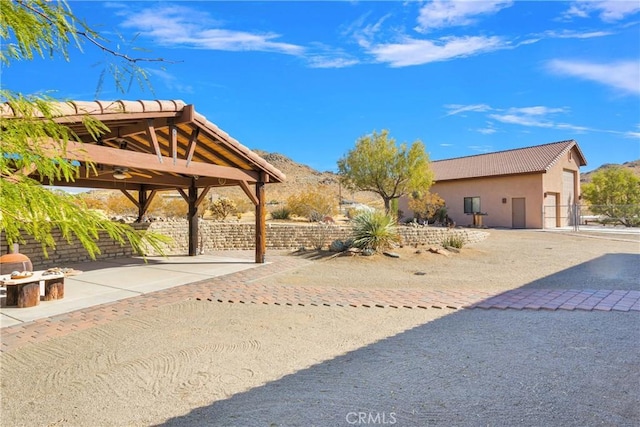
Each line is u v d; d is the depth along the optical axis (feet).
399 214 100.89
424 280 30.78
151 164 26.04
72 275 29.40
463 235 55.31
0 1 4.88
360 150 91.71
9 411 11.05
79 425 10.31
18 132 5.25
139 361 14.60
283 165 303.89
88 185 44.55
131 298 24.71
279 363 14.29
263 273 33.50
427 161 88.69
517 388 11.77
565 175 97.14
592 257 42.60
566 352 14.67
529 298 23.61
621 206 91.15
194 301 23.97
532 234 72.02
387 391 11.78
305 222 75.51
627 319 18.92
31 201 4.89
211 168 32.27
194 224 45.85
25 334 17.80
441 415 10.29
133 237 5.83
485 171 98.43
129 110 23.81
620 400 10.93
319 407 10.91
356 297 24.62
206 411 10.89
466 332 17.39
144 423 10.35
